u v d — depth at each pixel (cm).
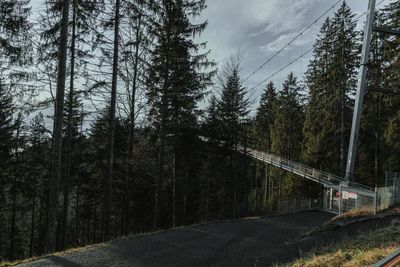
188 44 2202
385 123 3659
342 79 3506
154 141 2598
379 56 3194
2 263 1035
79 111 2102
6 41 1514
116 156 2944
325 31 3906
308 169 3459
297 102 5191
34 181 3294
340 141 3916
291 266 839
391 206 1542
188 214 4341
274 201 4391
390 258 499
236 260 1083
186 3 2134
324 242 1191
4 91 2203
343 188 2269
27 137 2886
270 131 5412
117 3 1661
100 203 3541
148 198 4000
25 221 4319
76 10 1628
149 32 1995
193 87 2320
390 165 3328
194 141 3203
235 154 3869
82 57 1786
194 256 1116
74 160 2862
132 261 1040
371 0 2261
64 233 2059
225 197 4222
